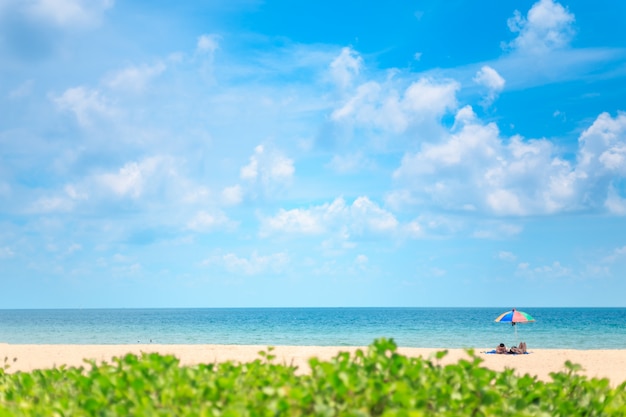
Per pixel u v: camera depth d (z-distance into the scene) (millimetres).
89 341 46562
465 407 5020
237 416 4035
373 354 5695
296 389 4473
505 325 80562
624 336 52281
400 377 5328
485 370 5656
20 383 6312
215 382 5156
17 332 61438
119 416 4582
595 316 138250
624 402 5516
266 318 132375
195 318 133750
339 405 4695
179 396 4887
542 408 5195
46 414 4570
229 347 24375
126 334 57781
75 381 5859
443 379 5641
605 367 18125
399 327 76500
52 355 20797
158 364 5824
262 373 6055
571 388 5875
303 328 75000
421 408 4668
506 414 4996
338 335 57250
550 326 77062
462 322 97688
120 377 5398
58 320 113500
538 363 19625
